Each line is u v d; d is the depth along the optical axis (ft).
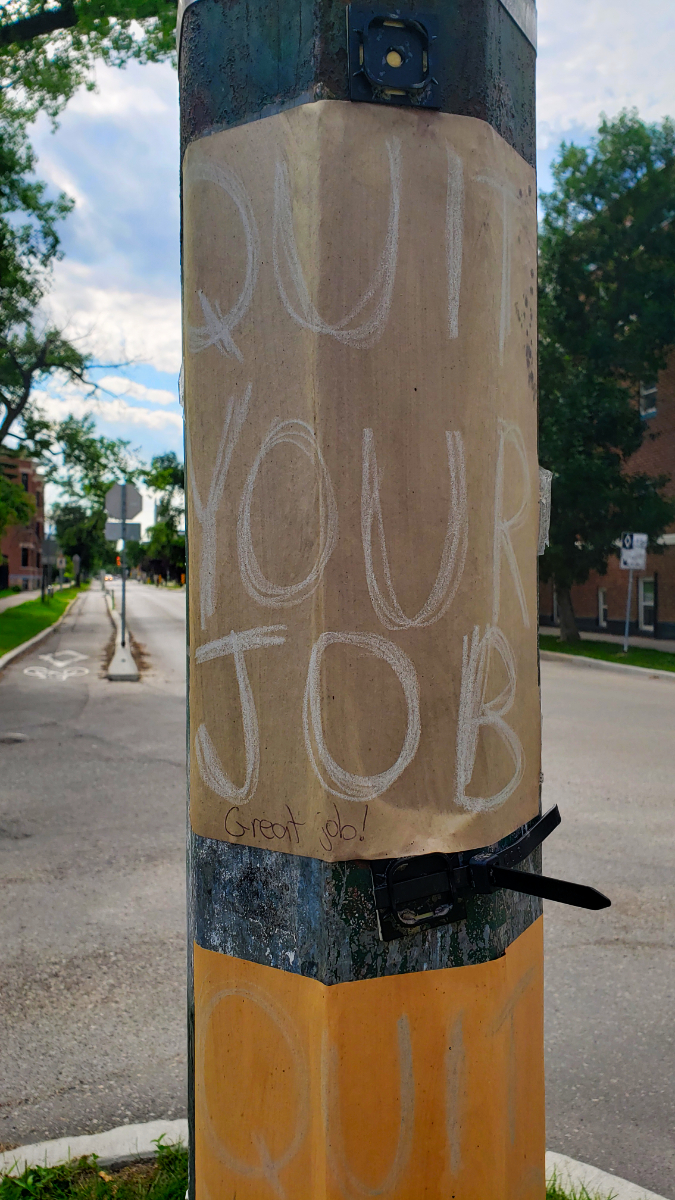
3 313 80.53
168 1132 9.28
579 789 24.04
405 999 4.91
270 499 4.98
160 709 38.11
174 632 85.81
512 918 5.39
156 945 14.40
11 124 37.45
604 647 70.95
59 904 16.08
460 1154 5.04
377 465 4.86
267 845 5.05
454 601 5.06
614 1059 11.25
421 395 4.94
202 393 5.30
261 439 5.02
